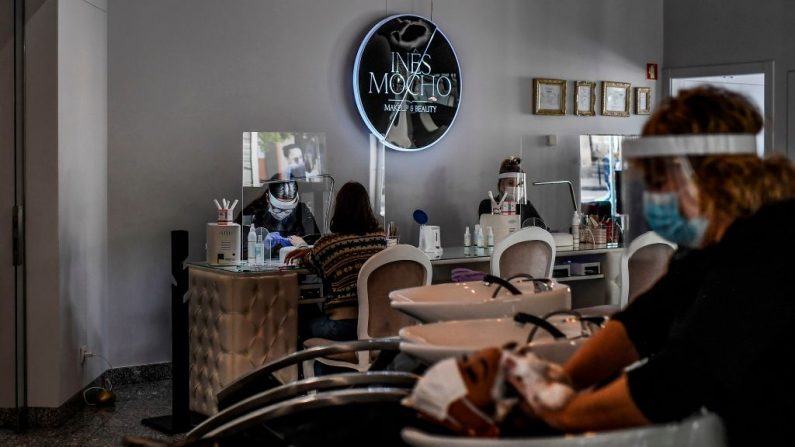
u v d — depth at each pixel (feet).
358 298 15.35
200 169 20.29
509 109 24.58
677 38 27.25
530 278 9.52
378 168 22.38
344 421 6.46
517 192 21.18
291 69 21.29
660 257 16.47
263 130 20.98
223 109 20.49
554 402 4.39
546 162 21.65
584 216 21.95
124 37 19.38
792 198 4.40
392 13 22.65
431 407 4.58
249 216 18.51
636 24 26.99
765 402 4.26
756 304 4.24
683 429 4.23
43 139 16.10
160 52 19.76
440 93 23.20
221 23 20.40
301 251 17.16
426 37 22.91
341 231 16.02
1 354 16.08
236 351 16.33
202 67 20.24
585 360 5.38
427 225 21.86
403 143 22.72
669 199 4.60
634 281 16.52
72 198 16.93
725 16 26.32
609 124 26.58
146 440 6.68
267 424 7.61
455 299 10.08
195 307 17.60
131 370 19.65
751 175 4.42
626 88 26.76
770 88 25.62
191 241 20.25
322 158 19.27
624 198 4.90
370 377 7.84
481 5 24.03
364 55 22.00
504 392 4.49
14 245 15.99
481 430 4.50
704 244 4.64
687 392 4.26
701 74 26.84
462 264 20.24
